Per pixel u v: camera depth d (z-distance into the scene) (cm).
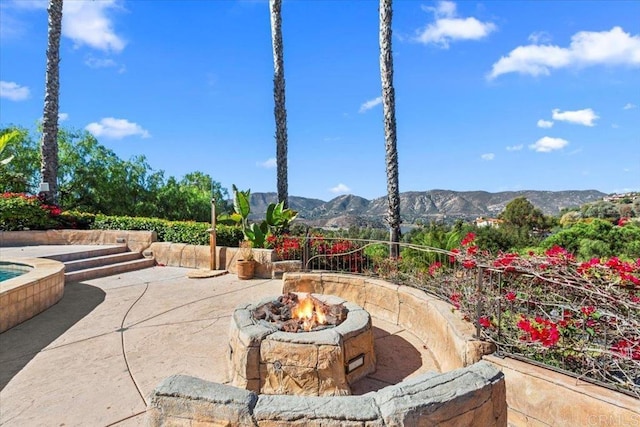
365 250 717
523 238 807
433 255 553
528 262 328
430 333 430
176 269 906
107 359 391
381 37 845
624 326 259
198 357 398
